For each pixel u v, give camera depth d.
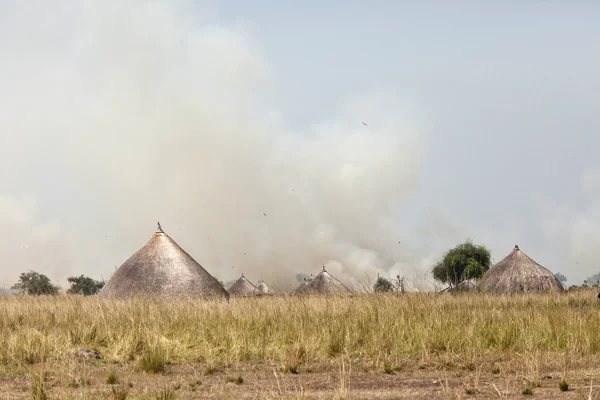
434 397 14.84
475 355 20.36
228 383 16.80
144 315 26.83
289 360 19.14
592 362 19.05
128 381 16.84
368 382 16.91
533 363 18.45
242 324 25.00
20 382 16.62
